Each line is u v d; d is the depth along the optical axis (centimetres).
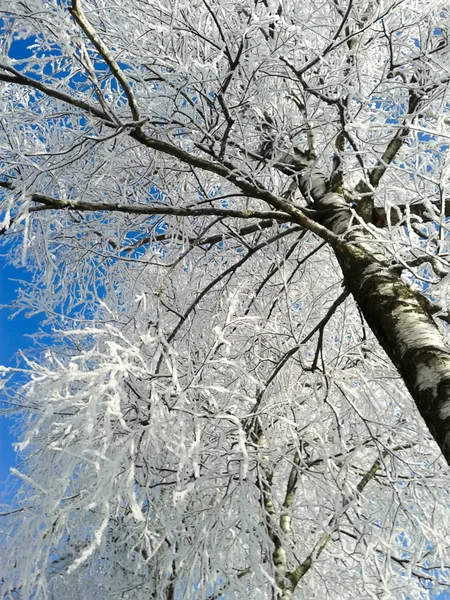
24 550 255
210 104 333
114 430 285
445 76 328
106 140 315
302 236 424
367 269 296
